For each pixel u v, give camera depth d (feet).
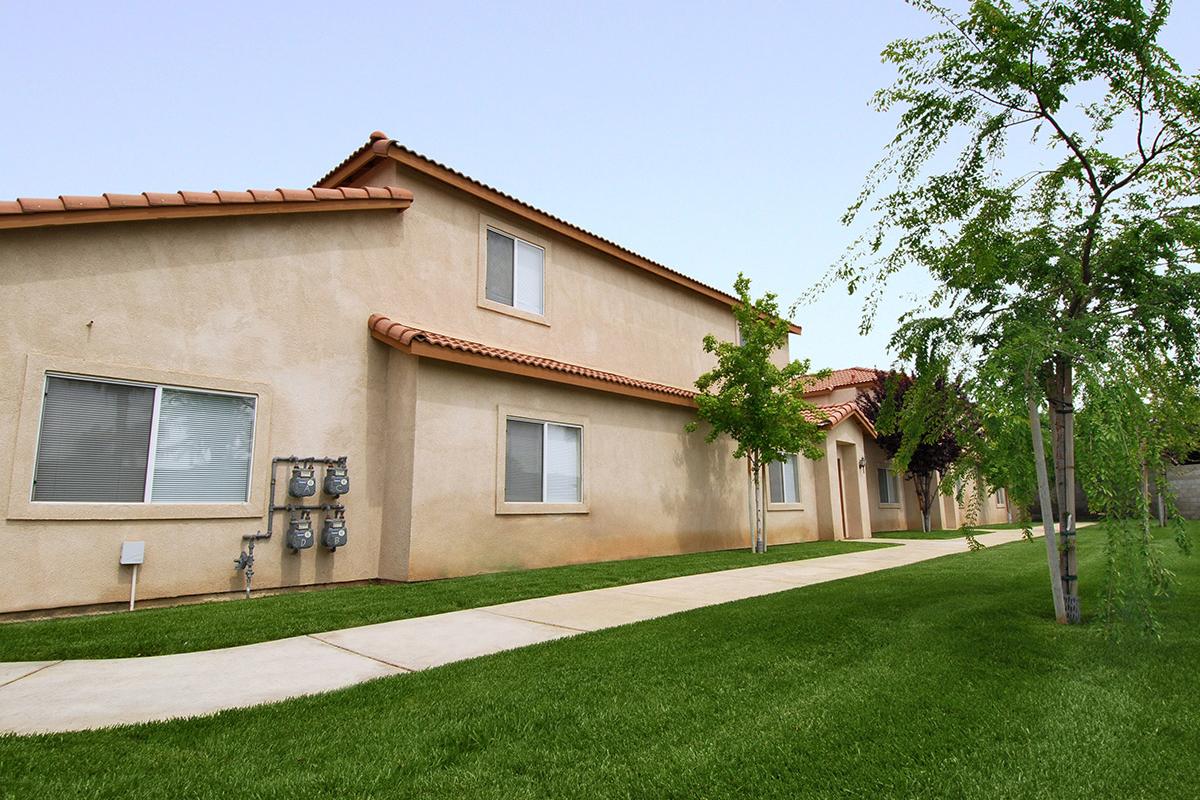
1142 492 16.11
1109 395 15.83
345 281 30.83
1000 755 10.43
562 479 37.86
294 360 28.58
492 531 33.17
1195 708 12.41
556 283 42.24
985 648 16.62
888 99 20.76
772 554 43.19
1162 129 18.75
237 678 15.07
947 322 20.75
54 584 21.85
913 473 72.49
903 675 14.43
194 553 25.08
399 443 30.81
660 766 10.15
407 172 34.27
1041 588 26.18
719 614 21.30
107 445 23.39
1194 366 18.08
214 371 26.05
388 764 10.22
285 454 27.89
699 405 45.85
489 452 33.47
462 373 32.76
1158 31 17.85
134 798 9.05
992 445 19.19
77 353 22.76
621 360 46.42
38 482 21.86
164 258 25.17
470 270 36.73
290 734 11.47
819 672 14.83
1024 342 17.76
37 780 9.49
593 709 12.59
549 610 22.98
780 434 43.83
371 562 30.32
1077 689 13.47
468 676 14.75
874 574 31.81
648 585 28.89
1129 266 19.20
